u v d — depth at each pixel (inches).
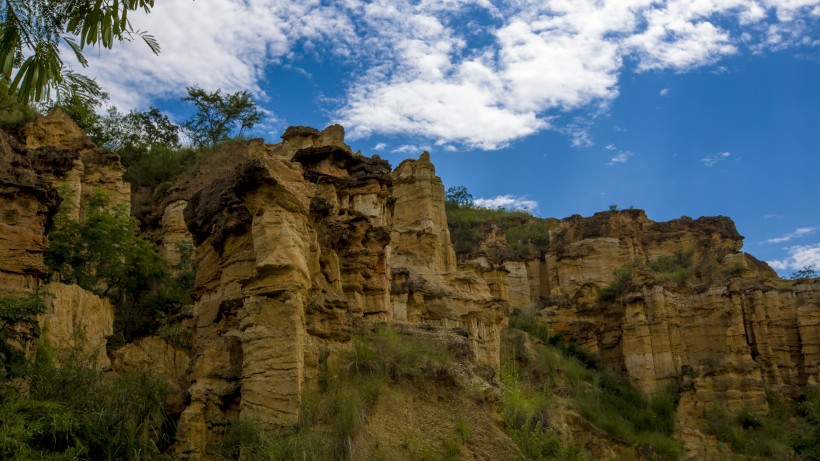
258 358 776.9
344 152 1232.2
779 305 2659.9
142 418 773.9
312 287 902.4
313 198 957.2
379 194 1227.9
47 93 521.7
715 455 2006.6
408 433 861.8
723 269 3144.7
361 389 860.0
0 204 815.7
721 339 2554.1
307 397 787.4
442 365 963.3
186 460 755.4
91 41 520.7
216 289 920.9
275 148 1640.0
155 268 1316.4
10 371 686.5
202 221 949.8
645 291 2635.3
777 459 2016.5
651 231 3516.2
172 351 954.1
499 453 915.4
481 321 1663.4
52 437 653.3
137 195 1926.7
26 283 812.6
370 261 1098.1
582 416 1807.3
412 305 1574.8
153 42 534.9
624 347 2559.1
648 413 2166.6
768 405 2359.7
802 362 2578.7
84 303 964.6
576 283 3257.9
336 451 757.9
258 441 729.0
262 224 804.0
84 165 1560.0
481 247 3499.0
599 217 3432.6
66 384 734.5
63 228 1213.1
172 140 2389.3
